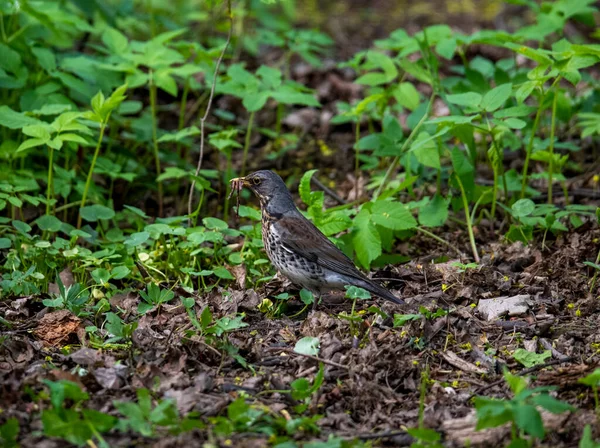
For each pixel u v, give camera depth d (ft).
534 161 53.47
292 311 38.19
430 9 85.66
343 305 38.58
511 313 36.17
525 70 55.31
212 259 41.91
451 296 38.22
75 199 48.29
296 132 60.39
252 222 48.42
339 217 40.11
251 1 70.28
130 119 55.31
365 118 60.49
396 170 53.52
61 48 61.31
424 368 31.96
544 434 25.62
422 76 48.57
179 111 61.57
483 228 46.01
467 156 50.90
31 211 47.01
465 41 47.98
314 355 32.24
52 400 25.73
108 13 56.18
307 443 26.35
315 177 54.90
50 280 39.27
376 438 27.22
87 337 34.01
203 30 70.79
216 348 32.42
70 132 47.55
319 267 37.63
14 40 50.24
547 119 58.13
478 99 40.91
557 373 30.48
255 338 34.73
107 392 29.58
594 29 72.13
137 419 25.82
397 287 40.27
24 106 46.70
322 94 64.08
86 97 51.29
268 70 50.80
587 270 39.70
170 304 37.55
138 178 52.21
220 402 28.71
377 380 30.78
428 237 45.44
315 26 80.33
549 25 51.96
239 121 61.11
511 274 40.09
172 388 29.76
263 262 39.83
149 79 49.26
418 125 45.80
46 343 33.53
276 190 39.11
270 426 27.40
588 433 24.84
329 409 29.25
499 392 30.48
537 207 44.39
